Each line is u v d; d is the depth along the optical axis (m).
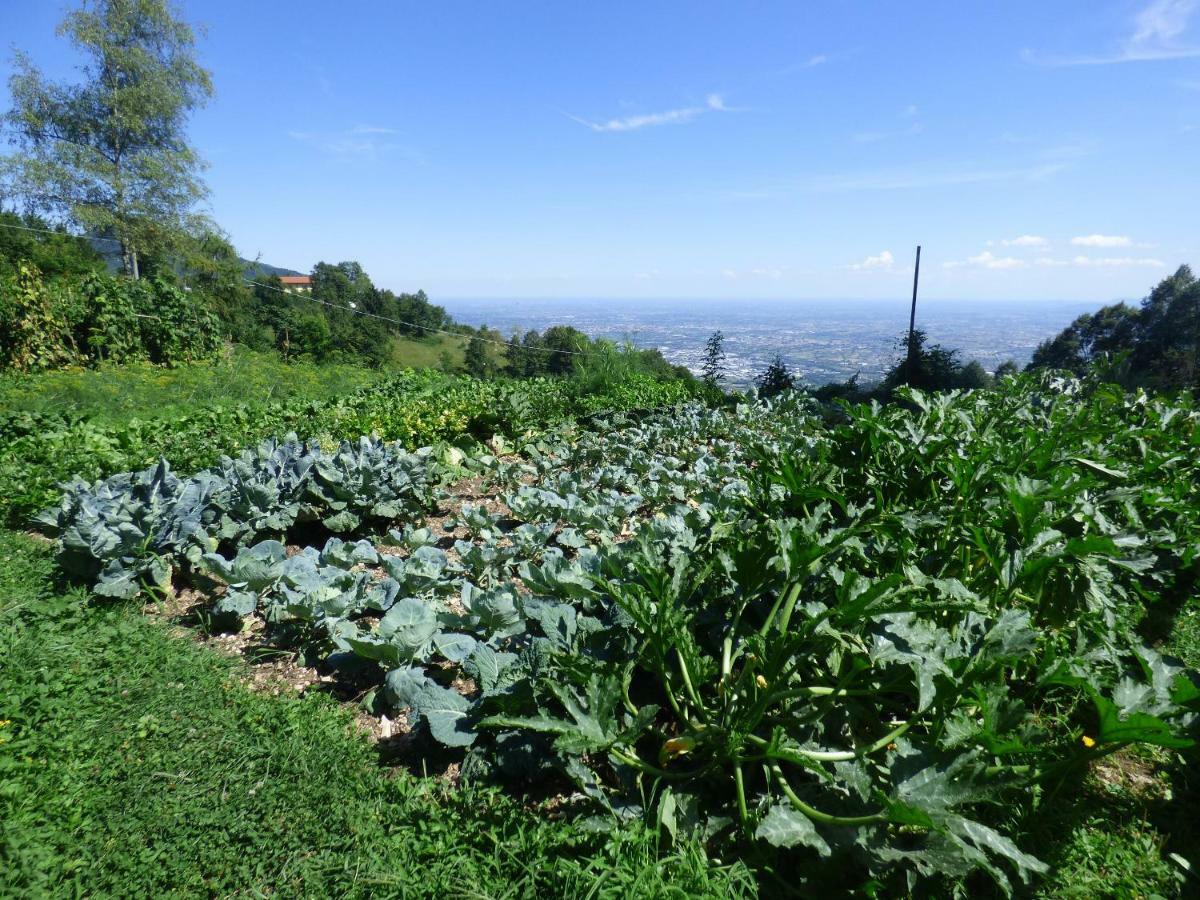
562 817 2.30
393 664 3.12
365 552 4.27
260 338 30.64
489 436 9.77
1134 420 6.38
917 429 3.82
